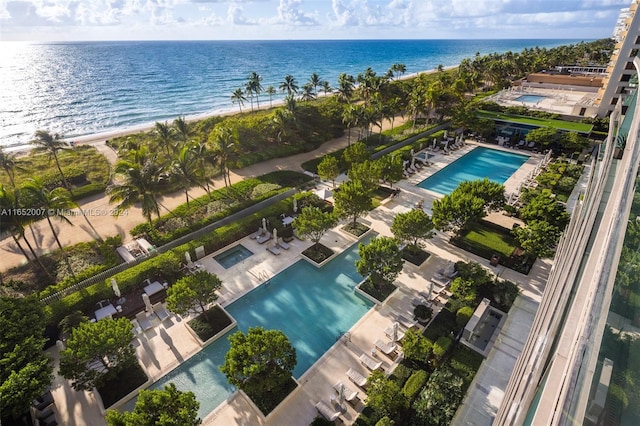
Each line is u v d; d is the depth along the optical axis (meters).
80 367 20.14
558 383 6.39
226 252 35.19
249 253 34.81
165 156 50.75
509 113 71.00
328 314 27.78
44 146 43.44
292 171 52.84
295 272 32.31
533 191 41.50
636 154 10.12
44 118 98.38
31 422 19.95
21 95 126.25
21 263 32.78
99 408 21.05
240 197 44.50
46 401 21.12
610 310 6.75
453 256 33.88
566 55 148.88
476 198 33.56
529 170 53.03
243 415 20.55
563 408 5.60
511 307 27.75
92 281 29.28
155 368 23.39
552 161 55.25
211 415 20.52
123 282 28.83
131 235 36.75
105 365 21.59
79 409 21.12
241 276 31.59
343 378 22.58
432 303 27.98
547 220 32.81
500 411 13.70
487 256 33.41
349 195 35.22
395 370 22.55
